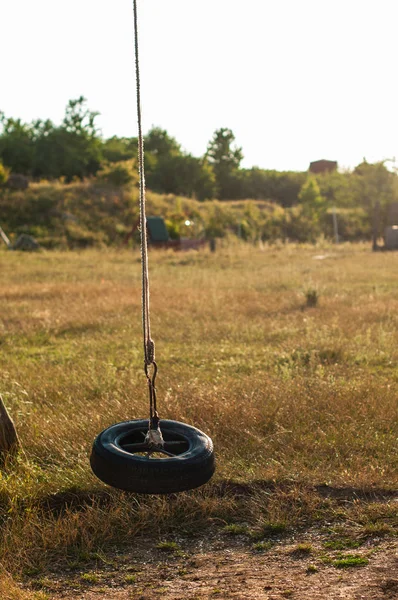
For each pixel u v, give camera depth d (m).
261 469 5.22
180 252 42.25
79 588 3.71
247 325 12.45
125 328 12.79
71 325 13.30
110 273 26.33
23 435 6.01
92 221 54.94
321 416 6.46
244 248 44.53
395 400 6.88
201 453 3.61
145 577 3.81
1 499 4.79
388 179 77.38
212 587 3.60
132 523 4.47
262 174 115.38
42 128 92.50
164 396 6.93
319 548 4.08
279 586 3.56
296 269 26.67
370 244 52.12
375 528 4.24
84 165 92.31
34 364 9.73
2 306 15.80
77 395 7.50
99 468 3.54
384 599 3.31
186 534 4.40
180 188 98.31
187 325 12.90
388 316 13.22
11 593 3.54
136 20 3.51
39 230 50.88
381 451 5.62
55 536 4.22
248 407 6.48
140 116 3.57
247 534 4.35
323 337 10.88
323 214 72.81
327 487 4.99
